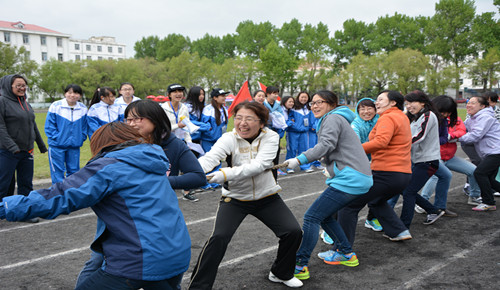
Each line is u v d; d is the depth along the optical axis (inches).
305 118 335.0
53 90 2191.2
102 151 78.7
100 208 74.9
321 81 2210.9
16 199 68.9
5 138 193.6
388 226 161.9
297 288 125.0
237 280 131.2
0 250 159.6
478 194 224.7
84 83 2101.4
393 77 1950.1
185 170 105.2
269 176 117.7
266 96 298.5
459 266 141.7
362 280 130.8
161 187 77.8
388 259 148.6
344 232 144.2
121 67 2218.3
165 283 77.2
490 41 2079.2
